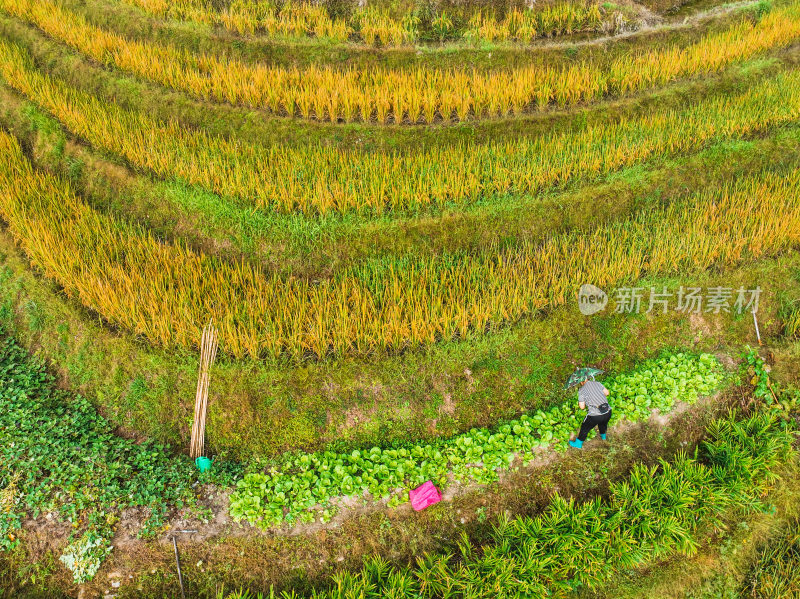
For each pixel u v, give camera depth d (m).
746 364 8.25
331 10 12.22
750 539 7.14
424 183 9.27
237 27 11.66
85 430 7.36
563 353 8.19
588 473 7.30
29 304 8.24
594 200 9.48
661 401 7.80
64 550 6.34
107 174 9.35
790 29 11.88
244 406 7.59
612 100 10.98
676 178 9.77
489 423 7.82
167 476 7.02
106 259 8.22
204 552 6.52
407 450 7.34
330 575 6.58
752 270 8.74
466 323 7.99
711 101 10.84
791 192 9.24
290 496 6.93
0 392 7.45
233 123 10.23
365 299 7.88
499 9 12.42
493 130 10.43
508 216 9.25
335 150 9.70
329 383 7.72
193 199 9.07
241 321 7.70
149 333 7.77
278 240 8.87
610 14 12.41
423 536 6.82
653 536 6.73
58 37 11.06
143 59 10.61
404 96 10.47
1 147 9.34
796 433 7.69
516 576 6.34
